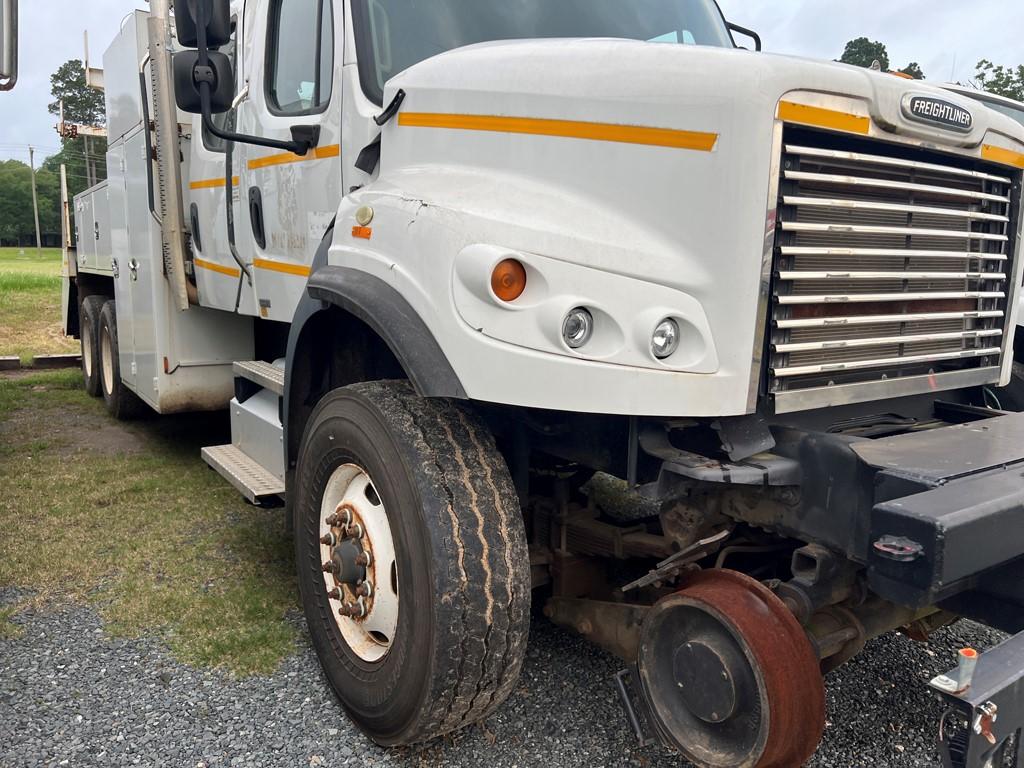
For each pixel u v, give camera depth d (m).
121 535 4.64
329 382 3.49
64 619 3.66
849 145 2.44
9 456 6.25
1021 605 2.27
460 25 3.42
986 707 1.73
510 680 2.54
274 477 4.02
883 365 2.62
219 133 3.18
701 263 2.31
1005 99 6.15
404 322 2.59
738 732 2.24
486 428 2.68
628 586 2.68
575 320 2.32
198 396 5.49
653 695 2.44
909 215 2.59
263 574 4.13
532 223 2.41
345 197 3.16
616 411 2.29
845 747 2.81
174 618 3.67
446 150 2.86
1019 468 2.19
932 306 2.76
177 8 2.98
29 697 3.04
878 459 2.20
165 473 5.81
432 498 2.45
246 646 3.41
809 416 2.59
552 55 2.60
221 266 4.82
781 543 2.77
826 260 2.42
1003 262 2.98
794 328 2.39
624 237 2.37
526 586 2.50
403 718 2.54
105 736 2.82
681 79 2.32
